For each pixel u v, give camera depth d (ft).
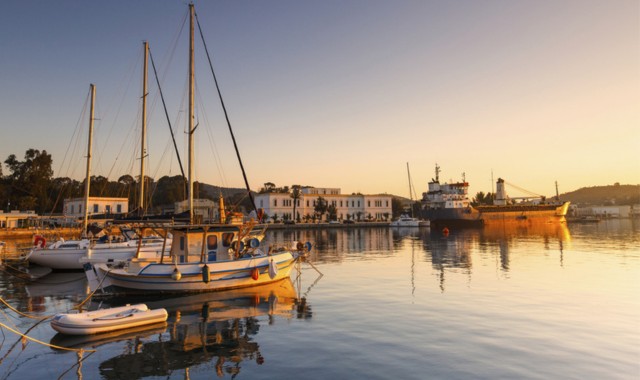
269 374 31.53
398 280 73.20
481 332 41.16
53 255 88.53
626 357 34.30
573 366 32.35
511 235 205.67
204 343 39.27
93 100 114.93
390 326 43.83
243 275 65.51
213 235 66.39
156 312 46.09
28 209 267.80
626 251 122.52
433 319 46.32
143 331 43.19
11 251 128.98
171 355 36.06
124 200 240.12
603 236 194.70
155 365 33.83
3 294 65.31
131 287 59.72
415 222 294.46
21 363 34.58
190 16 79.00
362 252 124.98
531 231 244.22
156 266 59.62
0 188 276.00
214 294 62.03
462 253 119.03
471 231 247.91
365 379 30.25
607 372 31.22
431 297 58.29
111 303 58.39
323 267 91.66
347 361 33.86
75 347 38.22
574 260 100.58
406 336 40.22
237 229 68.08
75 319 41.86
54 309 54.95
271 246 73.56
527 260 100.89
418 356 34.71
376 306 53.31
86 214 110.52
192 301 57.67
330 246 147.43
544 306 52.13
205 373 32.01
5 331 43.73
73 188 325.01
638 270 83.25
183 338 40.81
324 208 339.57
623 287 64.85
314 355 35.47
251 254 71.61
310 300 57.72
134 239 104.12
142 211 111.14
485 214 295.89
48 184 305.73
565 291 61.67
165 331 43.27
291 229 286.66
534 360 33.63
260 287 67.21
